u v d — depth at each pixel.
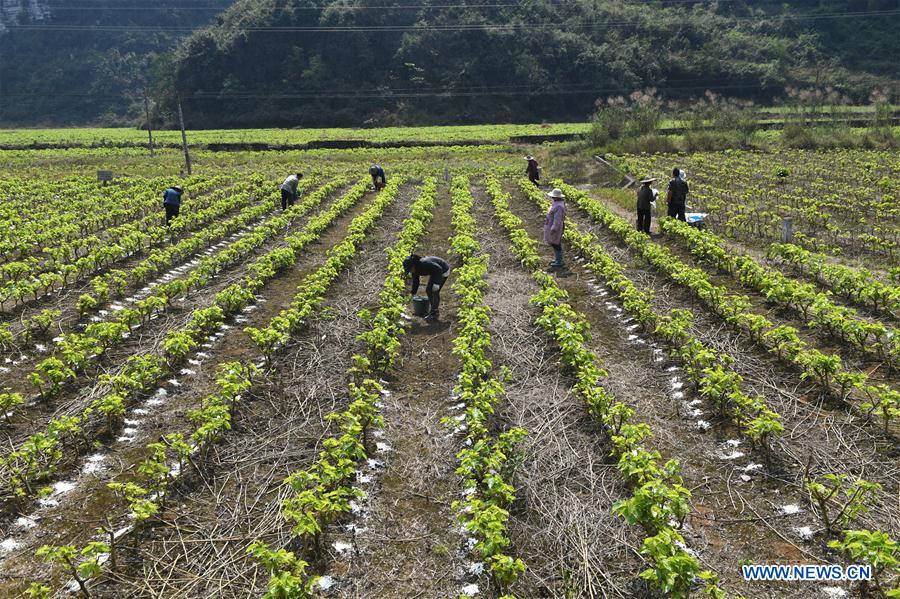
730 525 7.41
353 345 12.54
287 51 101.62
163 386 10.87
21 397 10.35
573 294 15.40
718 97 93.06
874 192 26.61
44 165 45.06
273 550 7.19
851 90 86.56
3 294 13.83
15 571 6.89
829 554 6.86
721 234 20.47
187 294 15.52
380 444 9.23
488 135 66.38
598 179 36.03
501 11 107.69
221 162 46.41
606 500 7.89
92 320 13.80
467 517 7.58
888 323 12.48
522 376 11.16
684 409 9.85
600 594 6.51
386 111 94.31
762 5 120.69
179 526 7.63
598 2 115.19
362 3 107.75
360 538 7.43
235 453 9.09
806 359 9.84
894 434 8.71
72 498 8.07
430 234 22.20
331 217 23.61
